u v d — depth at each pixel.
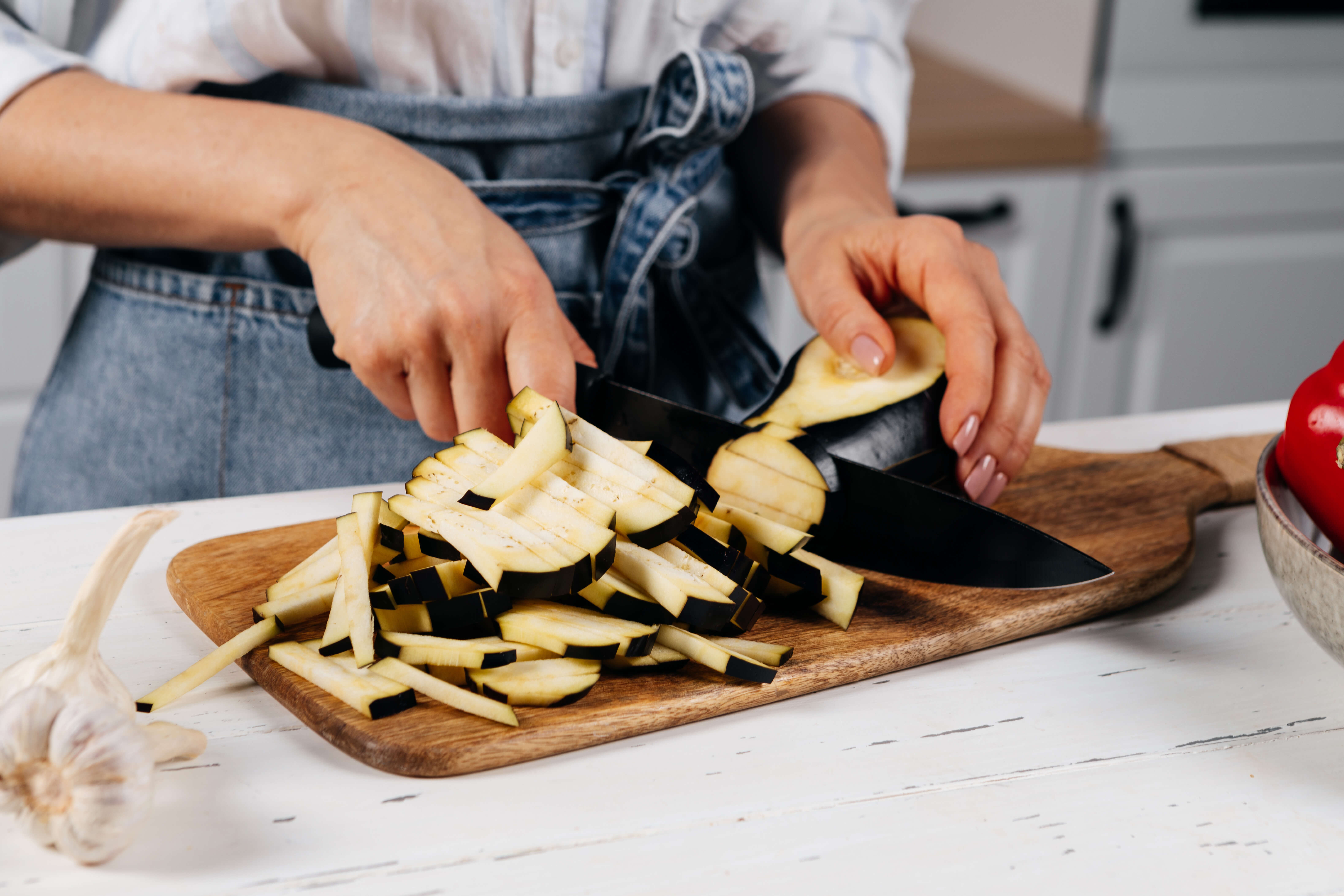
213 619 0.60
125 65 0.89
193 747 0.50
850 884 0.46
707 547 0.60
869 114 1.14
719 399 1.03
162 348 0.94
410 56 0.88
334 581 0.59
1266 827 0.50
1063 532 0.74
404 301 0.71
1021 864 0.47
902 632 0.61
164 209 0.78
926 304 0.80
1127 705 0.58
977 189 1.87
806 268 0.87
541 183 0.92
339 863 0.45
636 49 0.95
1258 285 2.11
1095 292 2.03
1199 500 0.81
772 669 0.55
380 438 0.97
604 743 0.53
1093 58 1.93
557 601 0.58
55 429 1.01
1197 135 1.98
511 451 0.61
